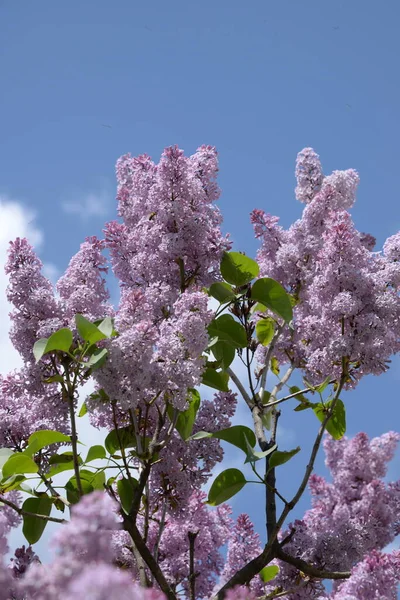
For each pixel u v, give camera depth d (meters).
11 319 4.20
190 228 4.71
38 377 4.18
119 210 5.39
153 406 4.23
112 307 4.25
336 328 4.29
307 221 5.45
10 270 4.26
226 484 4.22
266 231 5.61
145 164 5.29
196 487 4.57
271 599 4.42
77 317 3.53
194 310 3.82
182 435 4.27
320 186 6.09
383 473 7.27
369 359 4.16
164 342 3.64
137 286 4.92
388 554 4.38
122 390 3.52
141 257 4.77
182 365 3.61
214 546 5.40
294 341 5.31
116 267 5.05
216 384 4.58
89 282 4.29
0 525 1.91
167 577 5.05
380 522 6.48
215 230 4.76
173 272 4.75
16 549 3.83
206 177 5.04
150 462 3.72
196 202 4.83
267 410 4.98
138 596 1.45
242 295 4.68
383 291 4.23
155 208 4.82
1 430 4.21
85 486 4.20
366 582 4.22
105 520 1.72
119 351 3.49
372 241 5.51
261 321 5.33
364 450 7.29
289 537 4.16
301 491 4.05
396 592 4.26
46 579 1.67
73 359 3.72
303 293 5.29
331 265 4.24
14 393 4.32
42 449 4.18
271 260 5.59
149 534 5.15
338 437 4.98
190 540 4.63
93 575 1.44
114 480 4.30
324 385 4.91
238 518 5.52
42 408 4.25
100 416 4.63
